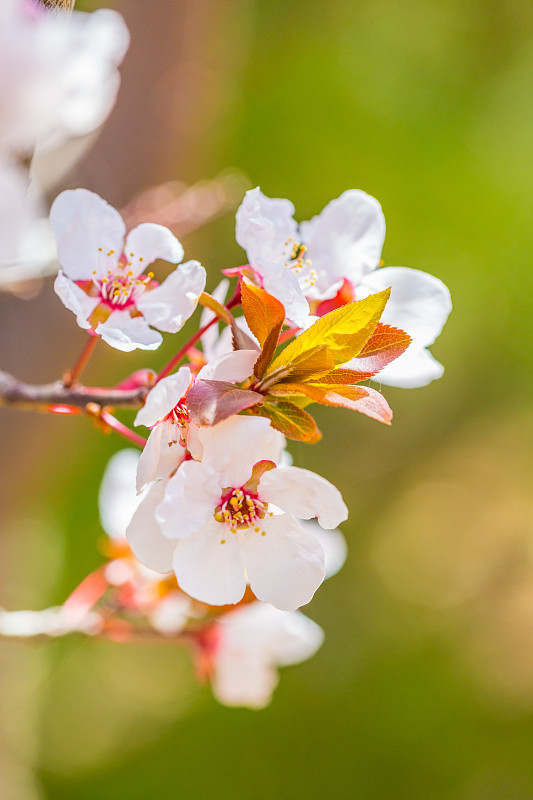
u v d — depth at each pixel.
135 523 0.30
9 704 0.75
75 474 0.78
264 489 0.30
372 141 0.81
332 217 0.33
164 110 0.53
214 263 0.80
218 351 0.31
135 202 0.48
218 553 0.30
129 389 0.32
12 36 0.28
